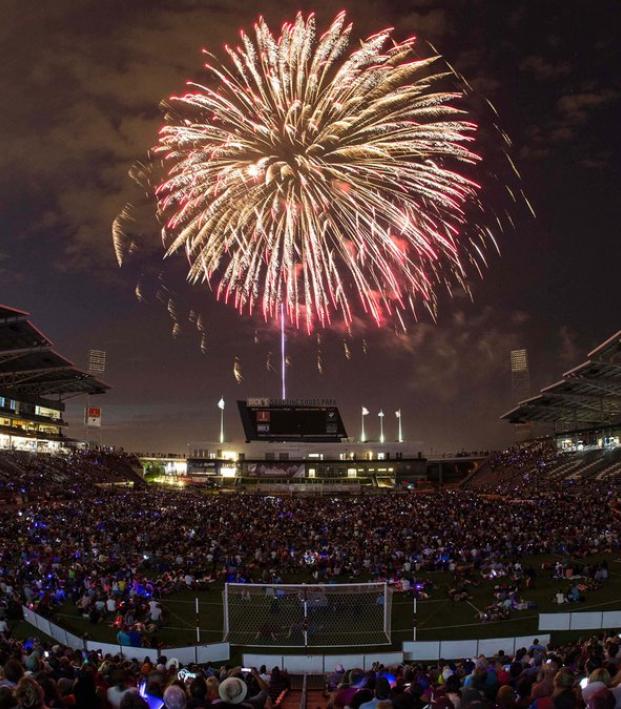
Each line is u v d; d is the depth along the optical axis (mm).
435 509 65938
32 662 15414
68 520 57281
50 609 30422
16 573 35562
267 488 132500
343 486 130375
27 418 107938
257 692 12703
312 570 42125
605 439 107125
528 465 120750
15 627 27922
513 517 57469
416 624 30328
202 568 41250
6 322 81688
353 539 48969
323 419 132000
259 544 48188
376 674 15680
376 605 32469
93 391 126250
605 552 46250
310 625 29438
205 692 9375
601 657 14906
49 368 104375
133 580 35906
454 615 31781
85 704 10031
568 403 117438
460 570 39625
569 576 38312
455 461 150625
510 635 27766
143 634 27953
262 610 32219
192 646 24766
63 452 118375
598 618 27156
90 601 31781
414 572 41906
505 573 39719
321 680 22344
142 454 146125
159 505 73188
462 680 15359
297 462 134250
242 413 132000
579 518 56281
